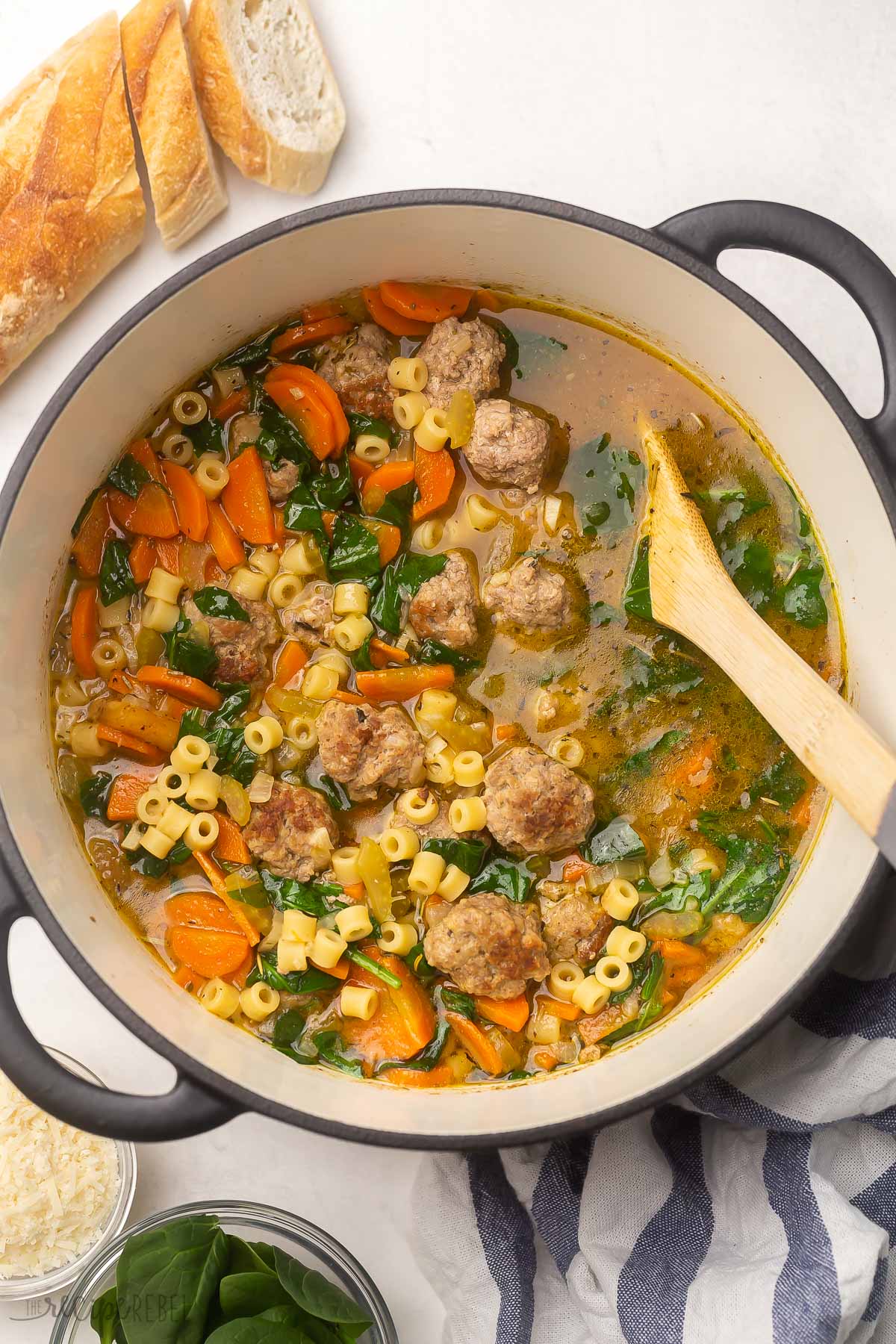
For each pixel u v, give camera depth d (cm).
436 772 66
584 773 66
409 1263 69
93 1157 68
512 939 64
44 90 66
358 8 68
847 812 61
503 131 68
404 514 67
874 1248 65
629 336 66
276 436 66
